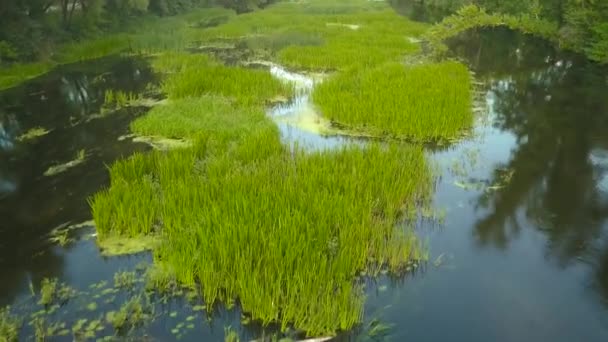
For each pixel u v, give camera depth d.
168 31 37.47
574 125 16.83
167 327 7.81
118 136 15.94
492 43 31.86
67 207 11.62
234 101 18.20
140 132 15.91
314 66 24.83
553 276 9.09
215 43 33.06
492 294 8.60
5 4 25.45
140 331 7.73
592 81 22.52
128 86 22.52
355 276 8.89
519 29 35.59
